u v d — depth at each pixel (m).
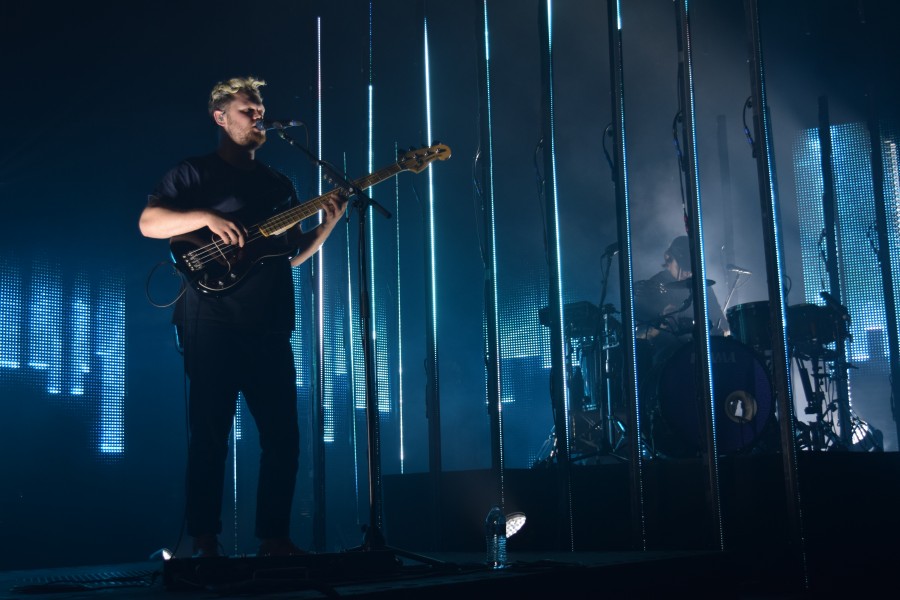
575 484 4.37
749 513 4.06
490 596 2.38
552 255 4.43
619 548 4.25
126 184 7.01
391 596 2.12
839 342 6.56
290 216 3.07
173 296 7.22
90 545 6.54
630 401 4.11
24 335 6.40
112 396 6.84
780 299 3.98
